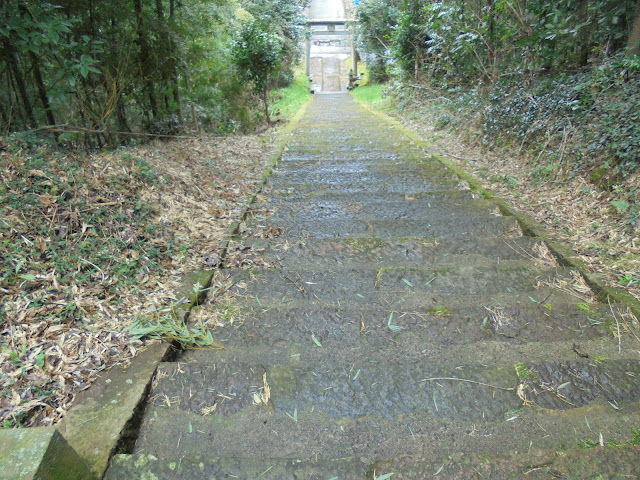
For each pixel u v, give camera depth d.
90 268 2.49
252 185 4.86
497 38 6.56
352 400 1.80
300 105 13.92
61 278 2.33
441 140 7.05
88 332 2.06
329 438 1.64
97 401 1.69
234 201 4.24
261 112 10.34
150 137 5.31
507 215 3.86
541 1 5.15
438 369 1.94
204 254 3.06
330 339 2.26
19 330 1.97
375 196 4.43
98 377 1.83
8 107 3.70
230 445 1.61
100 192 3.10
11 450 1.19
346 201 4.29
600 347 2.09
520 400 1.79
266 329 2.33
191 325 2.33
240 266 3.04
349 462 1.48
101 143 4.44
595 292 2.61
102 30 4.49
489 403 1.77
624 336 2.16
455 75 9.23
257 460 1.49
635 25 4.18
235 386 1.84
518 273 2.85
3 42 3.37
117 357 1.95
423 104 9.95
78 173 3.12
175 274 2.77
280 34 15.93
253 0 15.34
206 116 7.27
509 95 6.09
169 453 1.58
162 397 1.79
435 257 3.16
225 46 8.88
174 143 5.43
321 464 1.47
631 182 3.46
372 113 11.18
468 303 2.54
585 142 4.09
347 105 13.63
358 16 15.34
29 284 2.21
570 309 2.39
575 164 4.07
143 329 2.10
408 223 3.72
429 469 1.45
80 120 4.18
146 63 4.88
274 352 2.15
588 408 1.74
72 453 1.32
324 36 24.44
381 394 1.82
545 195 4.04
